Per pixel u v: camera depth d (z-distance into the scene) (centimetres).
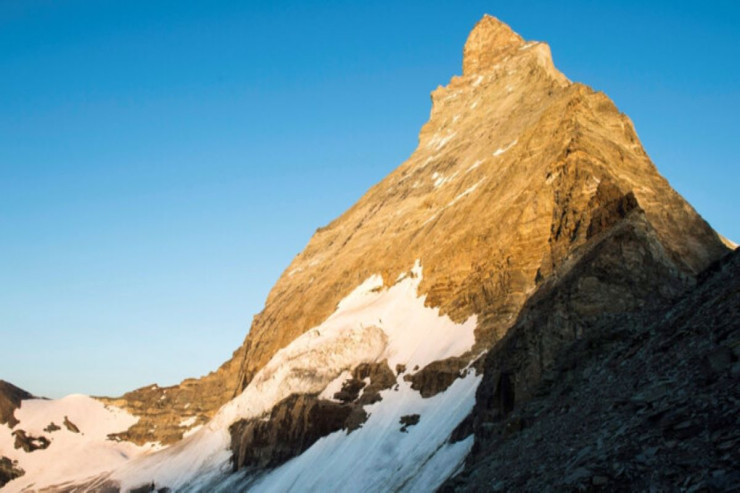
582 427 3731
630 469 2820
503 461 4534
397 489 6844
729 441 2614
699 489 2489
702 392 3022
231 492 10762
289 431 10819
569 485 2975
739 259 4234
